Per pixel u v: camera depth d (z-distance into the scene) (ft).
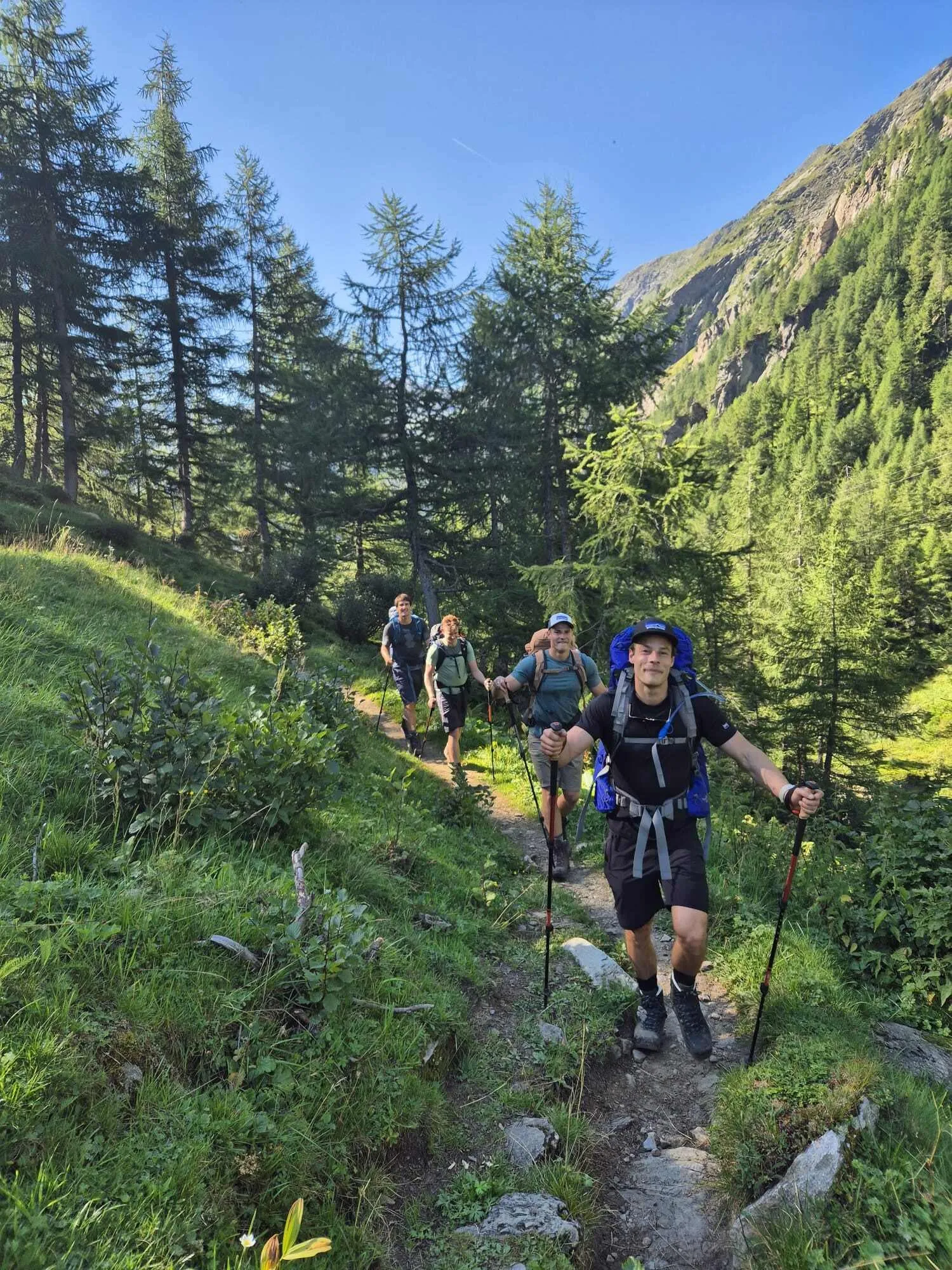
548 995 11.98
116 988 7.50
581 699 19.45
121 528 69.31
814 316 593.83
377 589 80.12
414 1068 8.89
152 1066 6.92
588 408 60.18
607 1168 8.73
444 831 19.54
